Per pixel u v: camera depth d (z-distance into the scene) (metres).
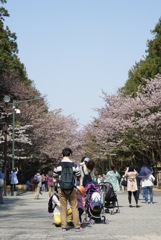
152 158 41.94
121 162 53.19
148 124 36.78
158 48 46.81
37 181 26.56
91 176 13.32
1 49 40.06
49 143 54.84
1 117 41.66
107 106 43.53
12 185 32.16
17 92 45.91
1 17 41.06
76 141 71.62
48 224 11.82
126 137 40.78
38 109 52.12
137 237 8.98
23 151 50.00
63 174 10.51
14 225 11.54
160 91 37.59
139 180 21.52
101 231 10.13
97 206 11.93
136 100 38.25
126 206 19.11
